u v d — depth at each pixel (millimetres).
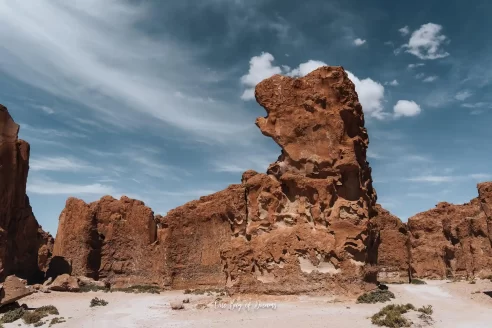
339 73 34094
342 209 31609
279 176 34531
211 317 25500
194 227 50969
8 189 41844
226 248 33156
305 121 33656
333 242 30625
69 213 54281
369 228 31922
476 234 54156
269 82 35750
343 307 26656
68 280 43625
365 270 30578
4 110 42125
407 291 35625
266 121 35406
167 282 48594
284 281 30672
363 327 21406
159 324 24312
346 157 32188
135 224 54969
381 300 28297
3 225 41031
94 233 53156
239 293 31453
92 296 40156
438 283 47312
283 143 34094
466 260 56219
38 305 33219
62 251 52750
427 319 22594
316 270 30297
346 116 33688
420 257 61094
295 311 25812
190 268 49688
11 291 29906
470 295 33031
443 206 67938
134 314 28500
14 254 44312
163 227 54094
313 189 32250
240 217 40469
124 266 53375
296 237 31359
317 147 33156
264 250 31875
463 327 21469
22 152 45344
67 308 32000
